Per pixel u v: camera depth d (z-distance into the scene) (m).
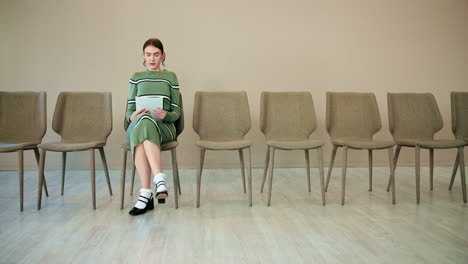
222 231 1.83
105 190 2.67
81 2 3.33
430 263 1.48
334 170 3.50
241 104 2.66
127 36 3.38
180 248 1.61
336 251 1.59
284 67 3.52
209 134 2.62
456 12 3.65
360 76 3.59
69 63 3.34
